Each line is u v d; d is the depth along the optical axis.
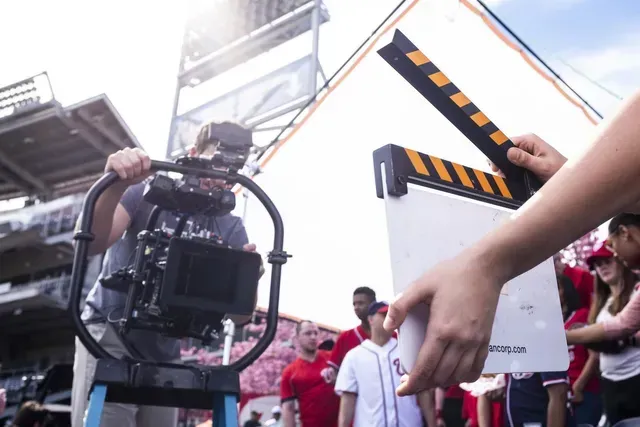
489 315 0.59
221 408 1.34
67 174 20.09
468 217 0.84
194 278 1.28
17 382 20.19
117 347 1.70
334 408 3.62
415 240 0.77
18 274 21.66
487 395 2.81
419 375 0.61
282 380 3.78
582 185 0.56
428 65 0.85
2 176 19.89
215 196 1.40
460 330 0.58
